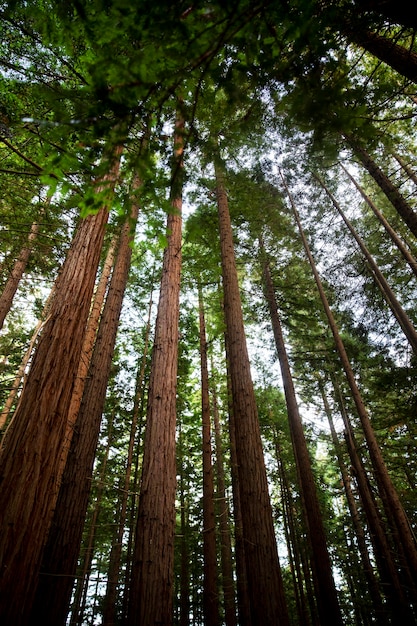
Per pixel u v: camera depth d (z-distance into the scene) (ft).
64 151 5.87
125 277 24.70
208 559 28.43
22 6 6.07
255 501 14.98
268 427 49.98
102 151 5.99
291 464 51.47
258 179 29.22
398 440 42.16
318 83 6.81
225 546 35.99
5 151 14.96
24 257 25.22
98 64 4.90
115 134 5.65
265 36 5.85
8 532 7.48
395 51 10.35
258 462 15.96
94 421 18.97
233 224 32.07
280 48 6.03
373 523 31.35
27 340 35.53
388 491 26.68
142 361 41.27
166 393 16.62
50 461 8.71
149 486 14.06
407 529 25.22
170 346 18.13
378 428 39.19
